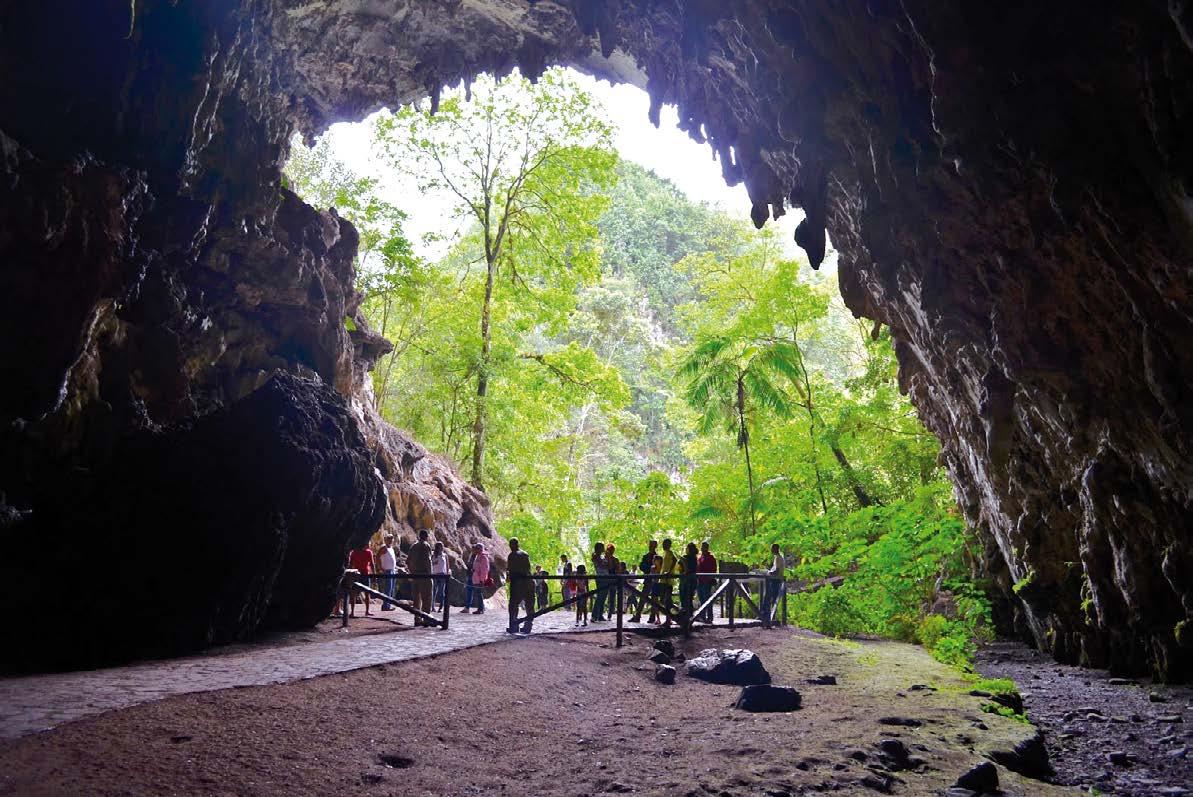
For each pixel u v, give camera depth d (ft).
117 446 46.62
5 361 41.09
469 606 67.92
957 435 69.21
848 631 62.85
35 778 17.38
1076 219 34.42
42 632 34.99
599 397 117.39
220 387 64.28
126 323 52.39
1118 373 40.29
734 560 91.20
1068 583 57.88
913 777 23.73
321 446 46.47
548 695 33.73
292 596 46.96
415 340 116.26
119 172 47.96
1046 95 32.45
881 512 68.54
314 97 81.51
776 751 25.36
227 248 64.03
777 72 50.01
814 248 52.54
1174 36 26.43
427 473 97.35
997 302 44.32
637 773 23.24
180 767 19.35
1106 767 29.55
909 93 40.81
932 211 43.50
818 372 112.88
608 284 230.48
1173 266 31.48
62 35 46.24
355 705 27.04
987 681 39.42
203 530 39.96
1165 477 40.75
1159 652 47.42
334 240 77.71
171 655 37.50
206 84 55.57
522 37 79.25
